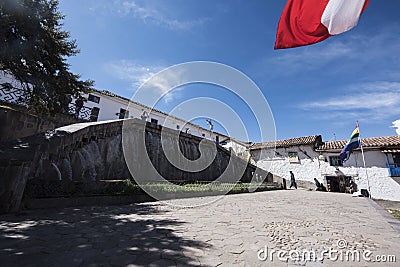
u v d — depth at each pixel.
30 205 5.53
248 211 6.80
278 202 9.47
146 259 2.67
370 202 10.49
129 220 4.85
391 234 4.20
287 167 23.75
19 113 9.20
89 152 10.35
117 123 12.95
